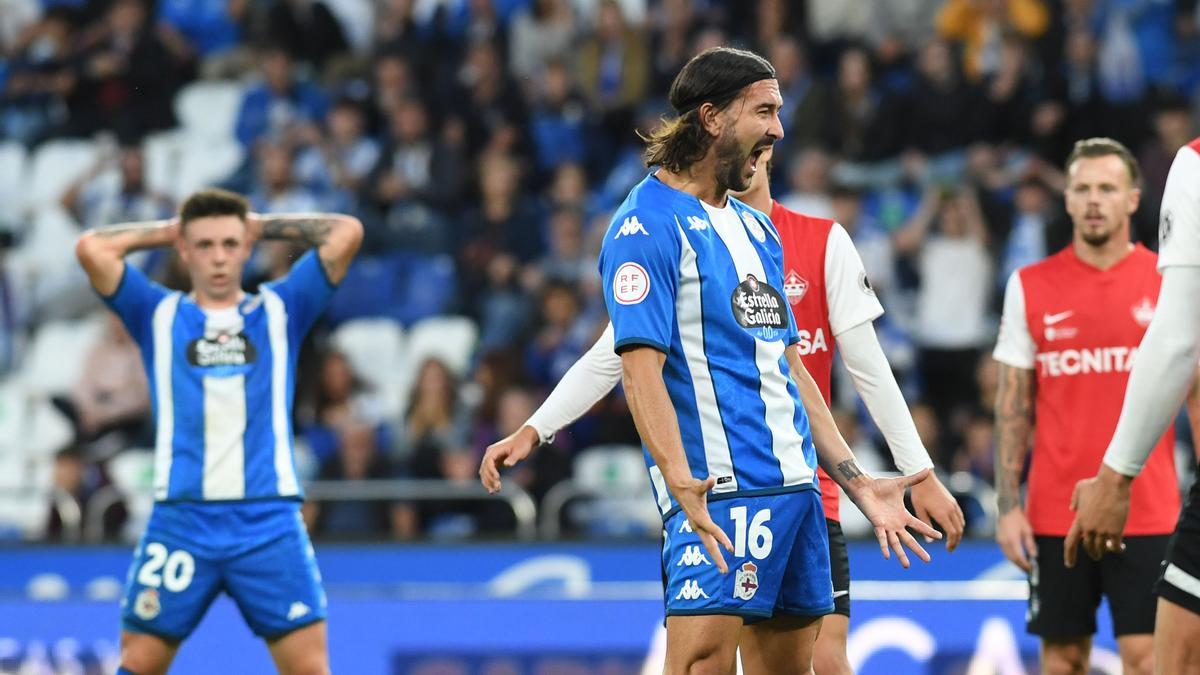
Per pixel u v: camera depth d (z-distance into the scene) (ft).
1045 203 128.57
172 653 63.05
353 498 100.94
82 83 151.33
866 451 109.50
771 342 43.73
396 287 129.29
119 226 65.72
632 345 41.96
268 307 64.85
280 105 147.64
